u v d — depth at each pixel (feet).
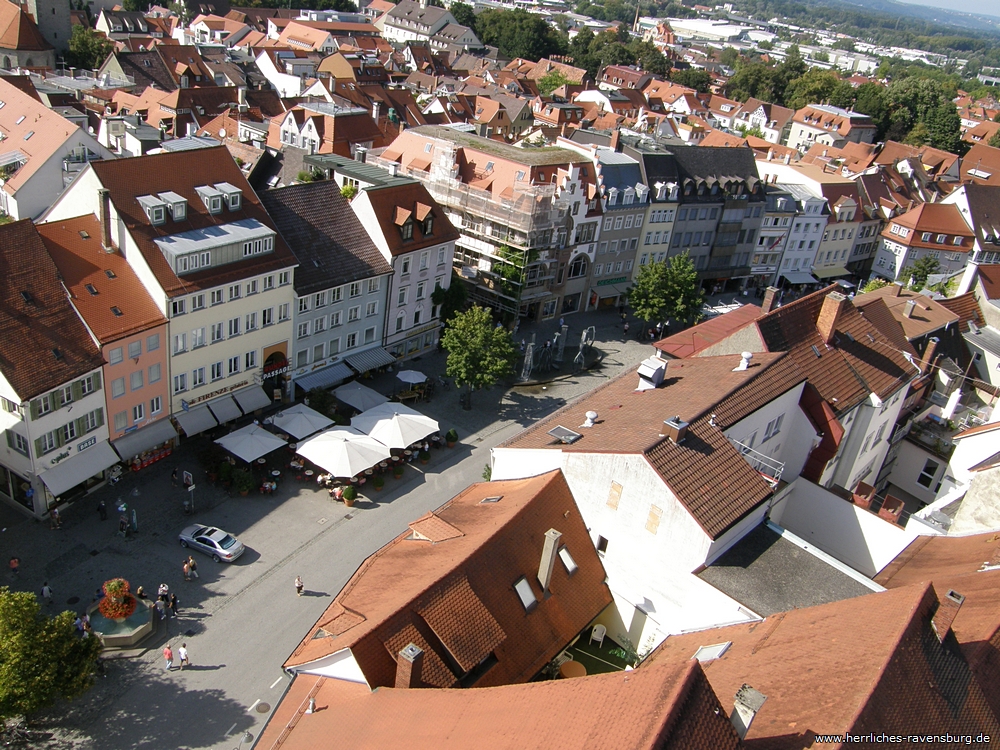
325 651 115.55
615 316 340.18
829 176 421.18
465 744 91.76
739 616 124.16
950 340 238.07
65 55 556.92
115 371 182.80
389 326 256.93
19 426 167.32
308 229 232.12
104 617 155.02
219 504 192.75
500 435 239.50
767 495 138.51
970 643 102.89
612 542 142.61
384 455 205.16
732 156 376.68
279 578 173.58
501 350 240.73
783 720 88.74
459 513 149.69
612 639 147.23
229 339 207.82
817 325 187.11
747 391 152.97
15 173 270.67
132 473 197.16
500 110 510.17
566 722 86.43
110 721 138.10
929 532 148.87
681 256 319.47
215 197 203.00
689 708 79.36
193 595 166.20
